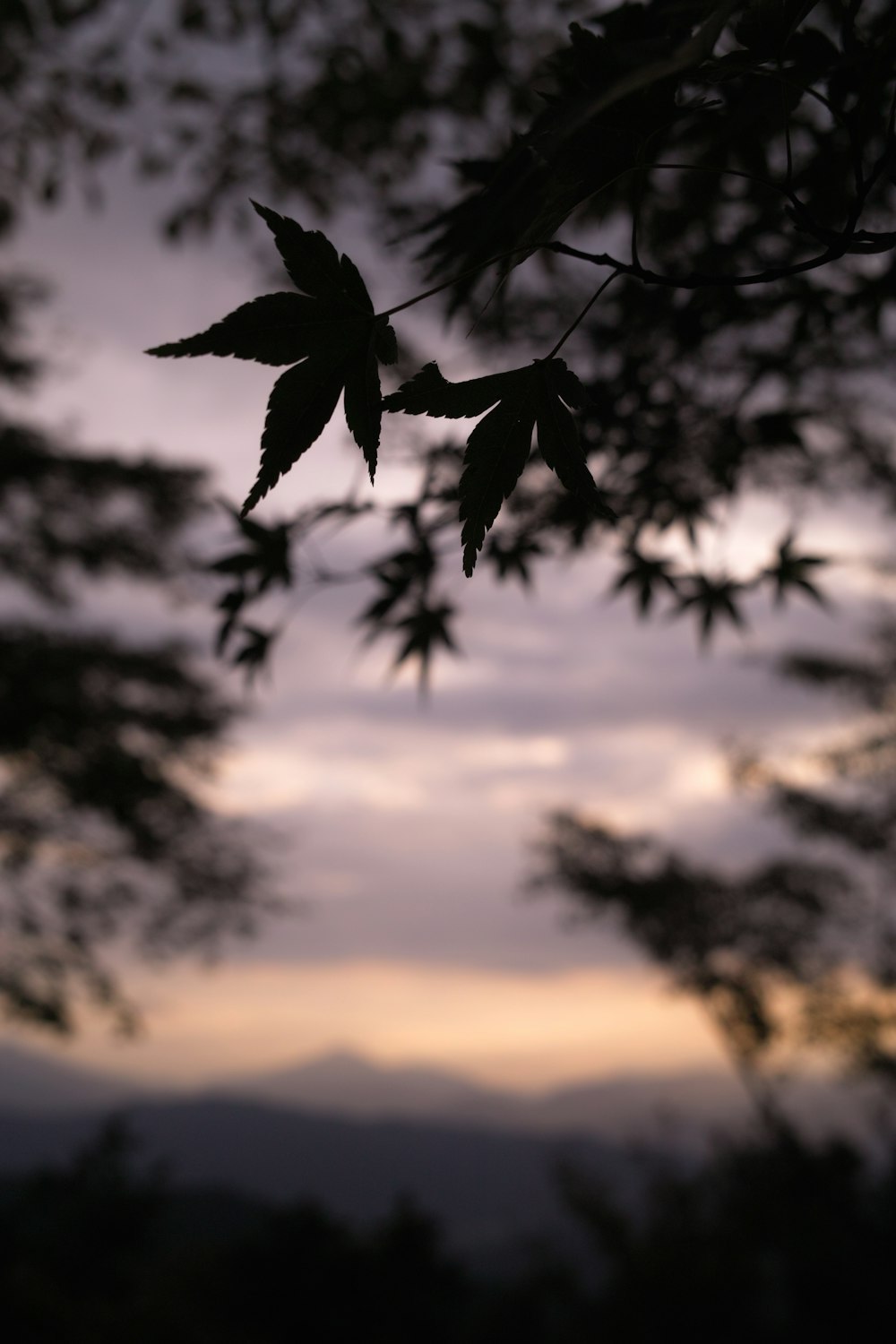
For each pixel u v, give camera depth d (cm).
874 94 100
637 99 82
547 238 84
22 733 1203
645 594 213
